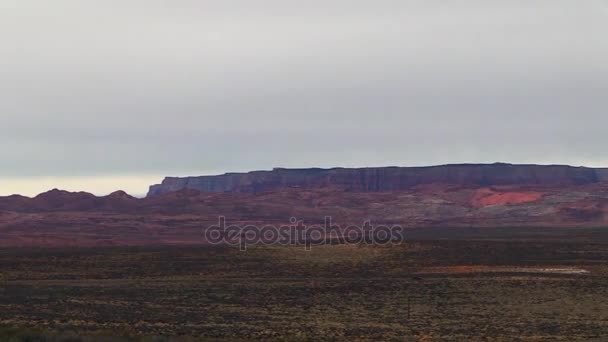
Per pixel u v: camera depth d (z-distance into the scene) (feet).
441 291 309.42
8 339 154.92
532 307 269.85
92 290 313.32
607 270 384.06
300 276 379.96
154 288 322.96
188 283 344.90
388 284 332.60
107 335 175.11
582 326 229.86
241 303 280.10
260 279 364.38
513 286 319.88
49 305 263.70
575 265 410.72
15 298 282.15
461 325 232.12
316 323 234.38
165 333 202.18
